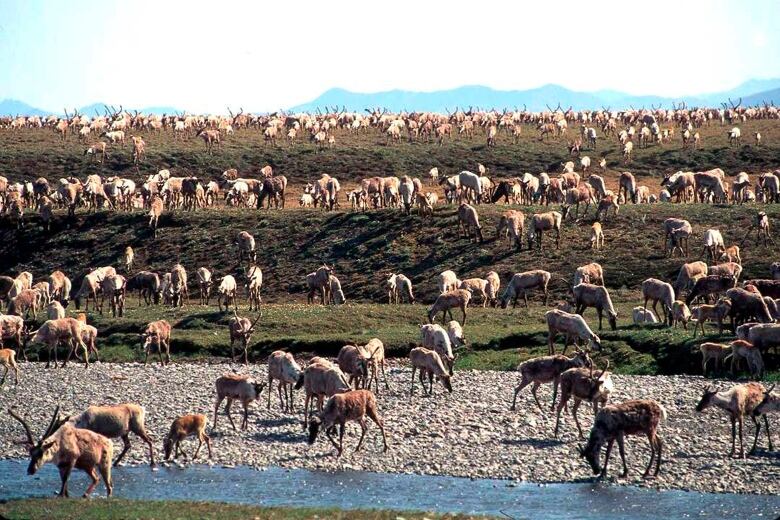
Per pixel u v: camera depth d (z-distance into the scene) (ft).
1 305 376.07
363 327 323.57
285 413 221.25
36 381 264.52
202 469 181.47
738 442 191.83
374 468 180.96
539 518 151.33
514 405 216.54
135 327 330.75
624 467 172.24
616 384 239.30
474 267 402.52
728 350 242.78
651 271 376.68
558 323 256.73
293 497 163.63
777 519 143.64
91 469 163.02
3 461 191.11
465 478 174.09
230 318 316.40
